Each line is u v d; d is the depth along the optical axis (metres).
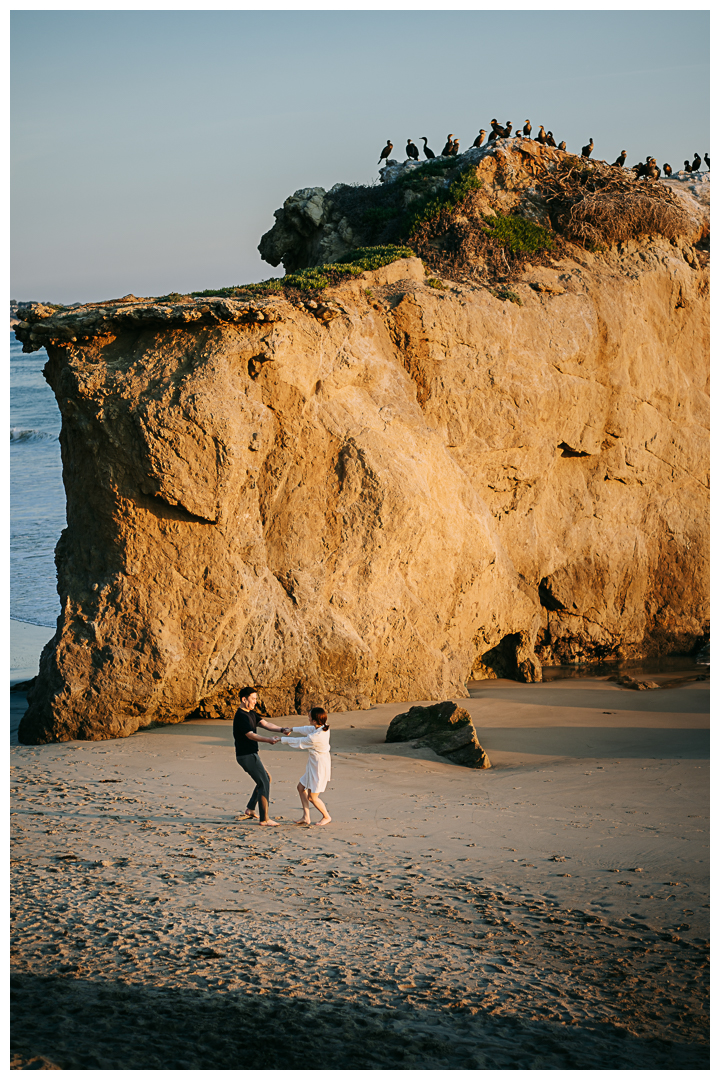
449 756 14.82
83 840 9.53
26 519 43.00
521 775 13.71
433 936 7.48
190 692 16.33
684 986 6.71
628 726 17.59
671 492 26.11
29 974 6.11
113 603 15.91
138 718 16.02
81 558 16.64
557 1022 6.04
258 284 19.50
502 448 21.97
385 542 18.62
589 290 23.86
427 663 19.52
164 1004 5.78
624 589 25.22
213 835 10.12
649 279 25.14
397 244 24.48
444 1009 6.12
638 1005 6.38
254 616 16.86
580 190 25.30
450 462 20.64
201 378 16.20
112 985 6.02
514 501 23.11
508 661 23.58
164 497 15.85
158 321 16.66
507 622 22.53
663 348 25.58
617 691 21.12
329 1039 5.46
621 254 25.36
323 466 18.28
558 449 23.72
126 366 16.48
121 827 10.19
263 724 10.94
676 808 11.62
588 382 23.59
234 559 16.67
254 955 6.76
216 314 16.55
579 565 24.27
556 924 7.91
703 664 24.98
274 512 17.86
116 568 16.14
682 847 10.05
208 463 15.98
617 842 10.27
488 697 20.48
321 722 10.88
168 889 8.13
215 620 16.33
